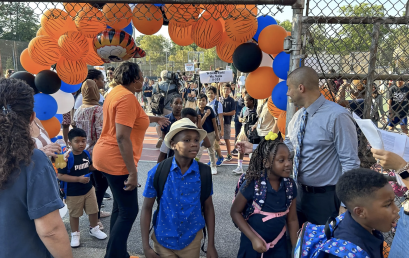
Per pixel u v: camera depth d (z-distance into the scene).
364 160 2.64
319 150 2.24
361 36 2.62
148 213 2.30
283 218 2.21
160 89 6.89
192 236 2.24
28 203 1.31
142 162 6.80
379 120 2.76
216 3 2.36
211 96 6.68
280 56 2.95
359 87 2.80
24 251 1.34
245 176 2.31
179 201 2.21
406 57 2.58
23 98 1.31
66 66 3.56
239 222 2.21
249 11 2.77
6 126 1.23
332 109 2.19
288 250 2.31
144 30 2.98
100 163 2.60
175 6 2.70
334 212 2.29
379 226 1.32
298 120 2.42
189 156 2.18
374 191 1.29
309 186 2.34
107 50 2.97
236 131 7.70
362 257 1.24
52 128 4.10
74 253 3.12
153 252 2.22
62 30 3.47
